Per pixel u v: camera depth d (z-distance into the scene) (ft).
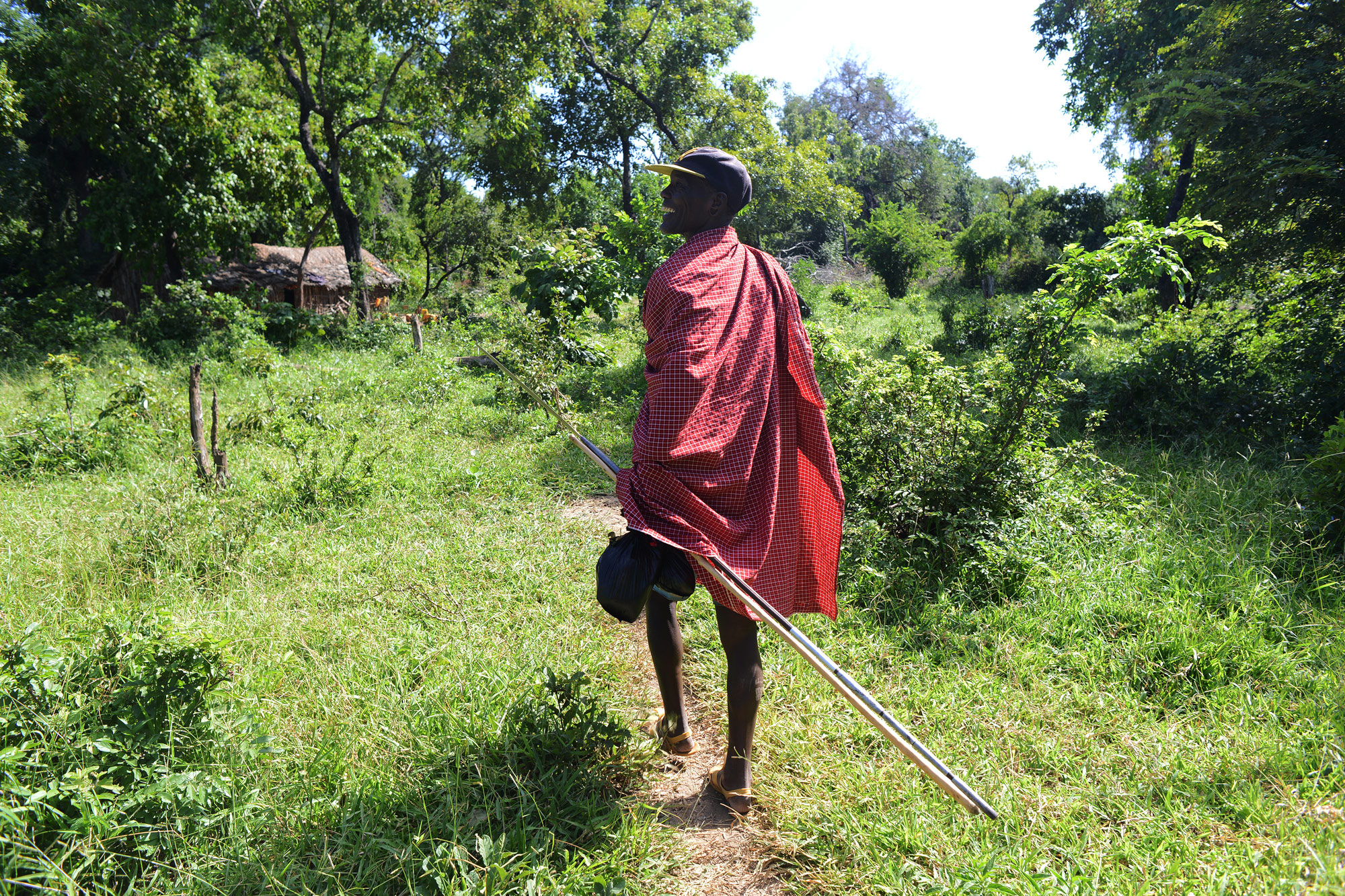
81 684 8.48
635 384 33.91
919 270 120.88
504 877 6.77
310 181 76.07
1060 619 11.93
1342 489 13.91
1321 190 25.13
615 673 10.76
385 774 8.36
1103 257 16.07
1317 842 6.87
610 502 19.58
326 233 98.99
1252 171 26.21
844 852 7.45
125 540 15.12
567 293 43.57
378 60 74.59
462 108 69.56
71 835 6.81
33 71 61.46
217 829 7.61
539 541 16.30
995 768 8.56
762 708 10.01
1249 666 10.23
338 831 7.57
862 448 16.58
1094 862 6.99
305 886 6.67
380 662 10.85
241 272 85.66
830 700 10.08
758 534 8.13
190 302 56.59
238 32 63.26
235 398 34.04
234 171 68.80
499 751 8.65
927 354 18.78
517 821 7.58
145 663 8.63
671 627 8.84
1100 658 10.86
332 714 9.49
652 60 85.30
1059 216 113.19
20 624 11.60
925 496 15.06
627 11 85.56
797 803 8.11
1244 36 27.61
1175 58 32.48
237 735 8.64
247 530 15.85
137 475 20.99
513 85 68.69
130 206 61.46
